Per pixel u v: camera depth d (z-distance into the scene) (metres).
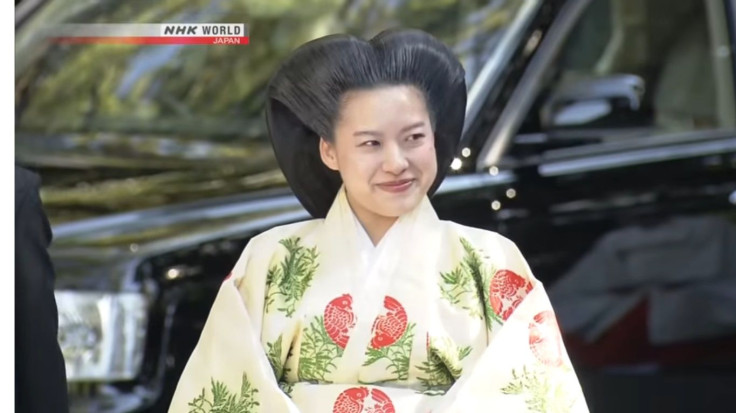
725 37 15.41
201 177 14.12
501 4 15.27
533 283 9.52
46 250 9.51
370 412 9.17
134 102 15.09
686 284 14.32
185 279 12.59
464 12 15.20
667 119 15.04
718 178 14.70
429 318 9.35
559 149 14.55
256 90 15.12
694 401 14.22
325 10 15.26
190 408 9.38
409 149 9.19
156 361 12.33
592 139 14.70
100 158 14.45
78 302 12.25
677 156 14.75
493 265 9.56
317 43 9.20
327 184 9.93
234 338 9.34
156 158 14.52
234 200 13.49
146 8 15.30
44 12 15.48
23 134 14.77
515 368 9.16
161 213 13.30
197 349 9.50
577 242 14.16
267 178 14.04
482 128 14.45
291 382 9.53
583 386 13.99
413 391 9.29
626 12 15.21
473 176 14.07
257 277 9.60
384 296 9.41
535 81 14.77
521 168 14.27
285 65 9.33
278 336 9.43
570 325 13.98
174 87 15.14
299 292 9.52
